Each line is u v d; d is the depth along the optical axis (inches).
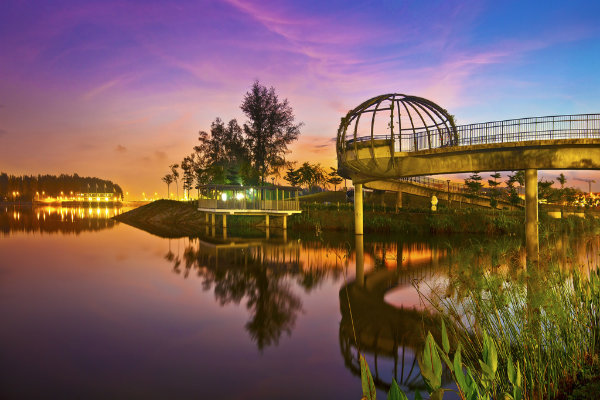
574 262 277.1
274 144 2564.0
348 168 1369.3
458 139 1141.1
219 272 794.2
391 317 467.8
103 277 750.5
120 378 319.6
